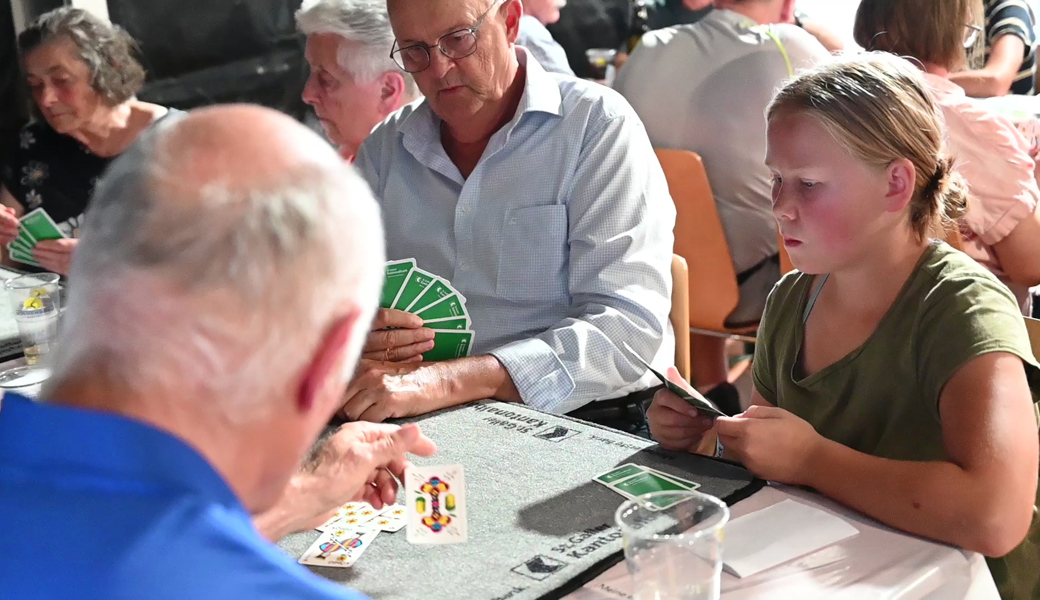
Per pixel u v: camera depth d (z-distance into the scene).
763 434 1.18
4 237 2.78
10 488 0.63
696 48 2.66
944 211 1.37
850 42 3.87
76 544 0.61
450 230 2.05
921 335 1.24
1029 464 1.11
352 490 1.09
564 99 1.97
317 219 0.65
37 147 3.12
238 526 0.65
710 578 0.89
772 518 1.10
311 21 2.45
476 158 2.05
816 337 1.41
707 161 2.67
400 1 1.85
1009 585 1.27
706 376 3.01
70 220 3.10
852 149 1.22
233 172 0.65
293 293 0.64
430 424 1.46
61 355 0.67
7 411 0.67
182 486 0.64
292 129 0.70
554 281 1.96
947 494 1.06
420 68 1.89
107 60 2.93
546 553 1.02
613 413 1.92
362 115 2.51
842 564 1.00
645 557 0.89
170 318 0.63
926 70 2.48
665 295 1.92
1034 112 2.95
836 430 1.36
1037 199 2.42
